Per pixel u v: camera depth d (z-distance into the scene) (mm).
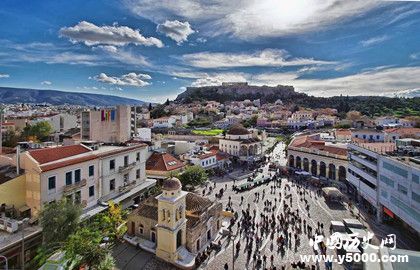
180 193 32125
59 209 27625
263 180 66500
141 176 48969
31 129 92562
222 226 40188
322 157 73938
